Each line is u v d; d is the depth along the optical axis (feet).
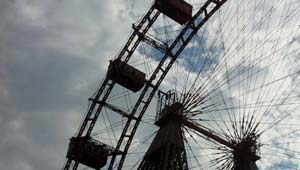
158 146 127.75
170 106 135.54
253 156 129.39
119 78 150.61
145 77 152.35
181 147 126.31
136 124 150.20
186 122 132.26
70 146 148.25
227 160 129.49
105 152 146.51
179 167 122.62
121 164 146.00
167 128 130.62
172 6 144.97
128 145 147.84
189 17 147.02
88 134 147.43
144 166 130.41
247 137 131.23
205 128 133.59
